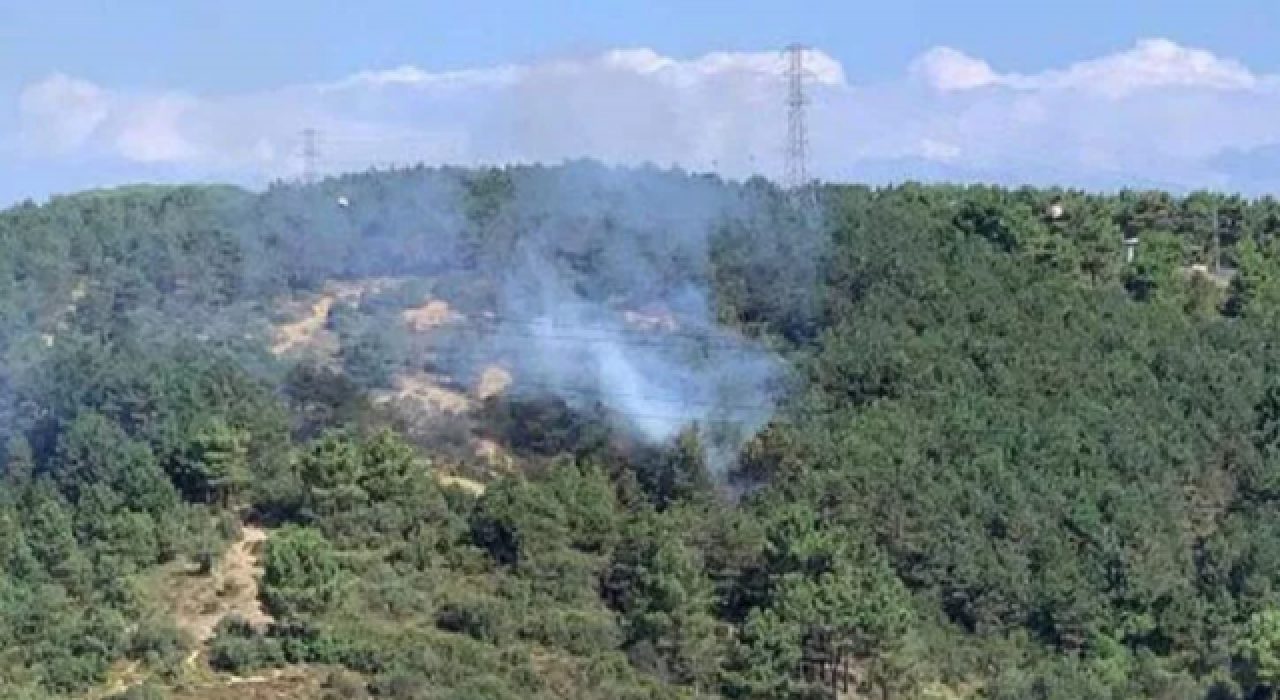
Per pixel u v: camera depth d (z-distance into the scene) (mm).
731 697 185000
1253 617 196500
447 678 178750
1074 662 198875
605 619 194750
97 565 192375
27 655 176250
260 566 194875
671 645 188500
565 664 185750
